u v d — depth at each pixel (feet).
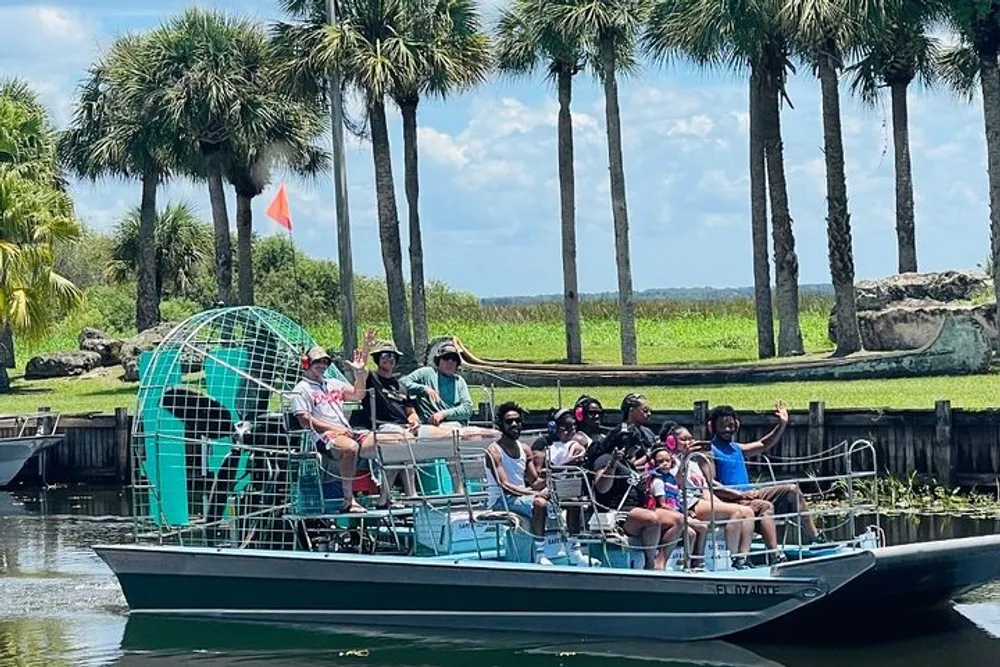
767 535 48.29
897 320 116.98
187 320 53.88
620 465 48.29
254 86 131.54
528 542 48.85
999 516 72.23
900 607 47.88
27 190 120.16
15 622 52.34
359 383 51.67
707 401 87.66
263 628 50.34
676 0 116.47
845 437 80.74
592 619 47.16
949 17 101.14
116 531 77.77
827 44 111.04
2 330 122.52
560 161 132.77
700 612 46.09
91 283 238.48
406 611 49.14
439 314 200.75
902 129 144.36
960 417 78.43
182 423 52.60
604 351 149.79
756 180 125.80
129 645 48.70
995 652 45.19
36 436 97.86
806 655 45.16
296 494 51.70
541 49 127.44
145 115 133.08
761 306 126.00
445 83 122.21
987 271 124.67
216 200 135.33
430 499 49.19
